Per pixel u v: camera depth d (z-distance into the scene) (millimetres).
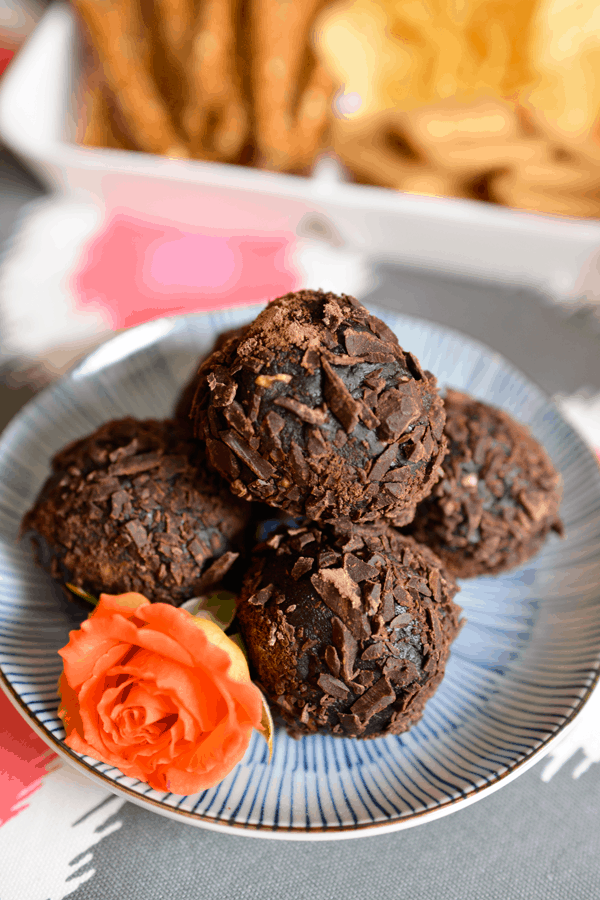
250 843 220
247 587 226
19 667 222
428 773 221
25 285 320
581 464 274
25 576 242
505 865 222
